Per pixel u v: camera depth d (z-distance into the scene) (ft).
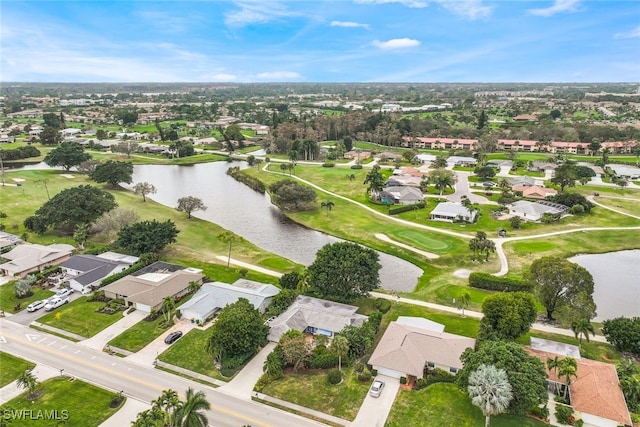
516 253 354.95
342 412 178.60
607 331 226.79
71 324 247.09
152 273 300.40
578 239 389.39
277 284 295.69
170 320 251.80
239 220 460.96
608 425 167.43
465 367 182.70
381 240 390.42
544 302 248.52
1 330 240.32
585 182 577.02
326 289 260.62
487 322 221.46
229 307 230.27
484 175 623.36
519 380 167.73
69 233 401.49
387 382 197.67
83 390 192.03
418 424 171.63
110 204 404.36
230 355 209.56
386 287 304.50
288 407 181.57
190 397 150.00
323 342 218.59
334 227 429.38
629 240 388.57
